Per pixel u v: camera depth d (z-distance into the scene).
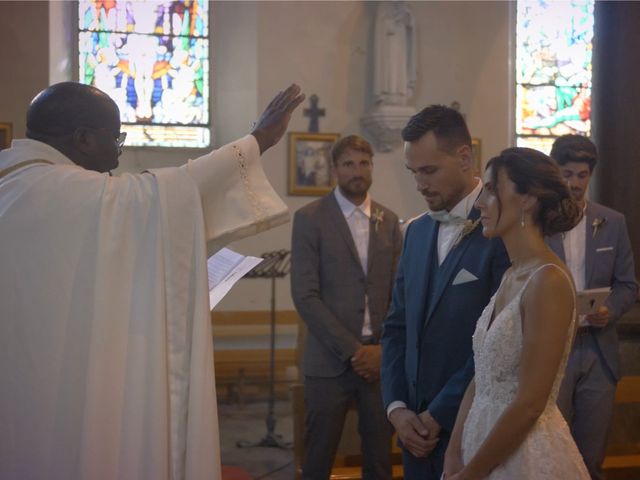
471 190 2.61
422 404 2.60
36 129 2.14
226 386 7.92
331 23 8.39
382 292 3.89
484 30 8.79
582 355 3.52
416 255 2.74
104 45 8.59
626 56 5.01
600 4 5.09
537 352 2.02
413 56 8.32
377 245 3.92
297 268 3.86
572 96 9.30
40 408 1.98
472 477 2.05
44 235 2.01
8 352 1.99
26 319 1.99
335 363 3.74
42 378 1.98
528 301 2.07
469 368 2.46
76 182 2.04
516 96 9.20
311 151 8.27
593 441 3.54
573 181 3.57
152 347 2.00
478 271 2.52
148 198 2.06
